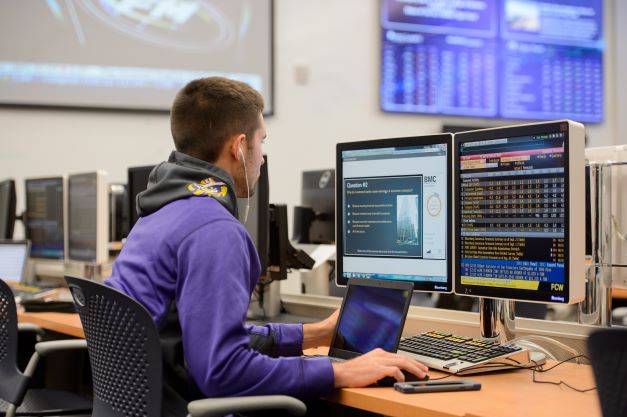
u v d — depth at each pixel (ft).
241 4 15.15
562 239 4.74
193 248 4.16
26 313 8.05
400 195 5.67
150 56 14.53
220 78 4.82
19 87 13.69
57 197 10.67
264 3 15.31
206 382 4.00
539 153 4.87
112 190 11.22
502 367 4.66
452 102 16.75
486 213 5.17
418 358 4.82
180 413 4.23
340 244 6.00
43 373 9.23
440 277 5.46
